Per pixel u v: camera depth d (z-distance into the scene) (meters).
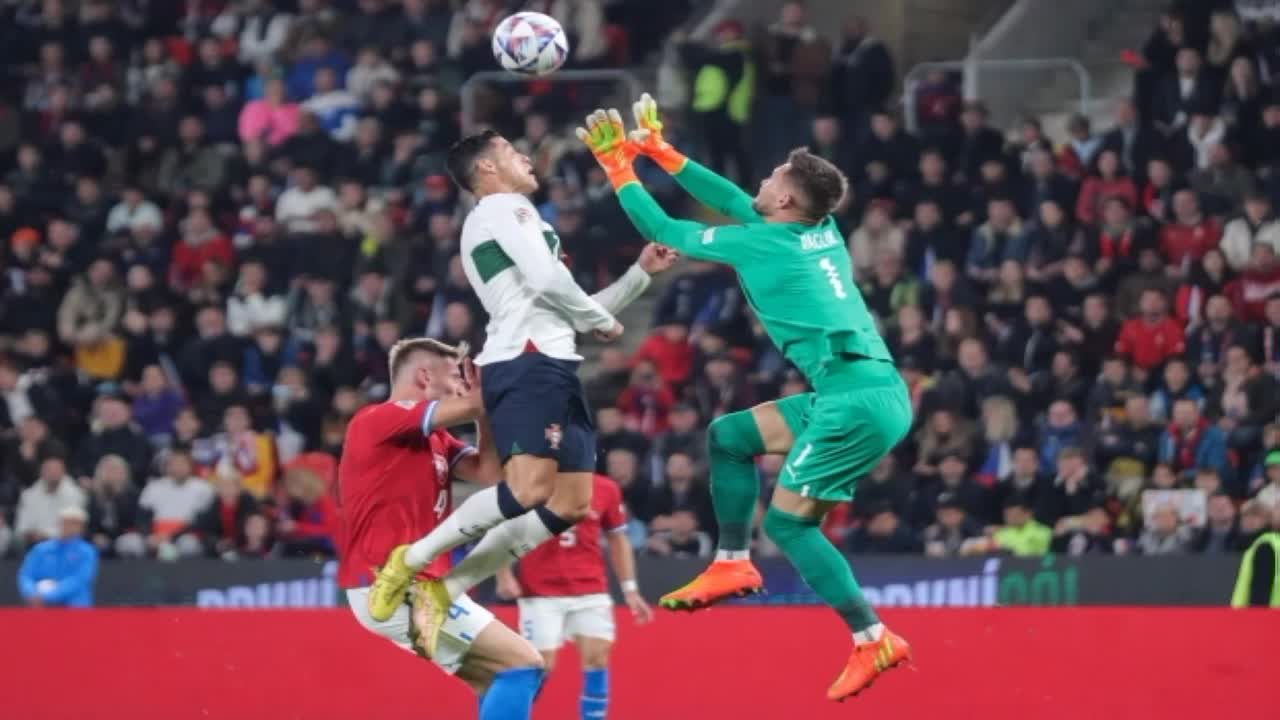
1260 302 52.16
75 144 64.56
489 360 27.86
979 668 37.84
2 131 66.00
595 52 65.19
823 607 39.16
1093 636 37.47
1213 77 57.53
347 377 55.53
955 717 37.84
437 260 58.22
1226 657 36.84
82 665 40.44
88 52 68.50
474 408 29.38
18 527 51.72
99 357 58.84
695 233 27.16
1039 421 50.03
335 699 39.69
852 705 38.38
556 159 60.38
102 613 40.56
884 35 67.62
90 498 51.62
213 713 39.94
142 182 64.56
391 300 57.22
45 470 51.62
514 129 62.91
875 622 27.03
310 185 61.25
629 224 57.97
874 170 58.06
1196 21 58.38
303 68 65.81
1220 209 54.88
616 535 40.75
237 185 63.41
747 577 27.44
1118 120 58.28
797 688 38.78
